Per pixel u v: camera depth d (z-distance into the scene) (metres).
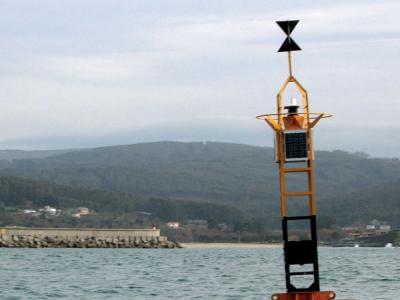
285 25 42.72
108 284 89.00
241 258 195.75
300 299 42.59
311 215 41.81
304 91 42.25
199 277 103.06
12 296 73.06
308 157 41.47
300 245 42.12
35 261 154.38
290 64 42.69
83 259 169.12
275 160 42.16
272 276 104.31
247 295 73.44
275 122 42.47
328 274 109.00
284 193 41.88
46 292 77.62
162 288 82.81
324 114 41.31
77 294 75.75
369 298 69.38
